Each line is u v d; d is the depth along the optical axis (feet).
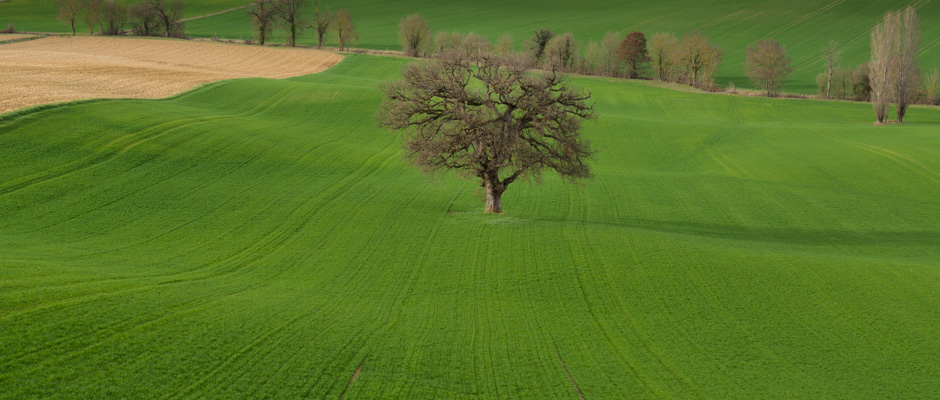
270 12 452.76
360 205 131.03
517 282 85.92
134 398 49.42
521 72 121.39
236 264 91.91
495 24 575.38
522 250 99.14
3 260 77.30
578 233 108.78
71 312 61.21
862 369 61.77
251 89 236.84
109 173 133.80
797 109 292.20
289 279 85.76
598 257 95.25
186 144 159.02
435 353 62.03
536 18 597.11
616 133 230.89
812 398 55.93
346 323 68.49
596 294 81.46
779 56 336.70
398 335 66.13
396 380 55.77
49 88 193.47
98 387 50.14
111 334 58.59
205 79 249.55
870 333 70.08
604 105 292.81
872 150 198.08
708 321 73.15
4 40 407.03
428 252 99.40
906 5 522.06
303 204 128.98
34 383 49.34
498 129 120.67
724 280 85.81
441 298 79.87
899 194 157.17
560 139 123.54
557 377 58.34
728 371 60.85
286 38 473.67
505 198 150.82
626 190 160.25
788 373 60.70
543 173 177.88
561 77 124.26
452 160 130.93
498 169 126.93
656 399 54.80
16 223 103.76
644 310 76.38
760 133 236.43
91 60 297.94
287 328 65.10
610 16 591.37
